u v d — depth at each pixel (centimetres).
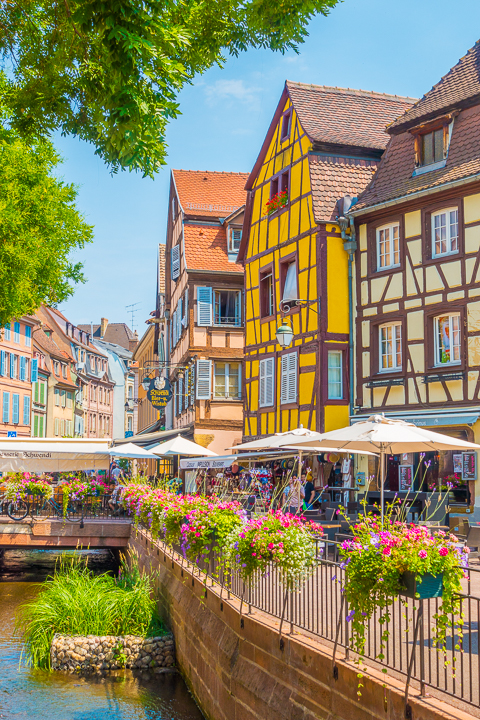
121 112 648
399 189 2092
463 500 1844
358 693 582
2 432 4734
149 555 1677
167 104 672
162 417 4353
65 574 1572
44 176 1805
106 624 1340
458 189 1905
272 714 717
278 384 2489
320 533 797
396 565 563
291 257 2411
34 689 1157
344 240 2211
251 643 816
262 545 809
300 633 736
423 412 1950
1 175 1742
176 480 2383
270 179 2584
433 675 600
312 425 2238
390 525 626
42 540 2205
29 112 877
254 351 2670
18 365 5006
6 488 2288
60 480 2444
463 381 1864
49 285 1919
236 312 3244
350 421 2170
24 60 855
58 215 1856
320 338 2208
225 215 3388
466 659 659
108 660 1268
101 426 7731
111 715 1033
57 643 1279
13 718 1022
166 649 1283
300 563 747
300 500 1512
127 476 2803
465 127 1983
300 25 821
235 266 3262
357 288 2194
